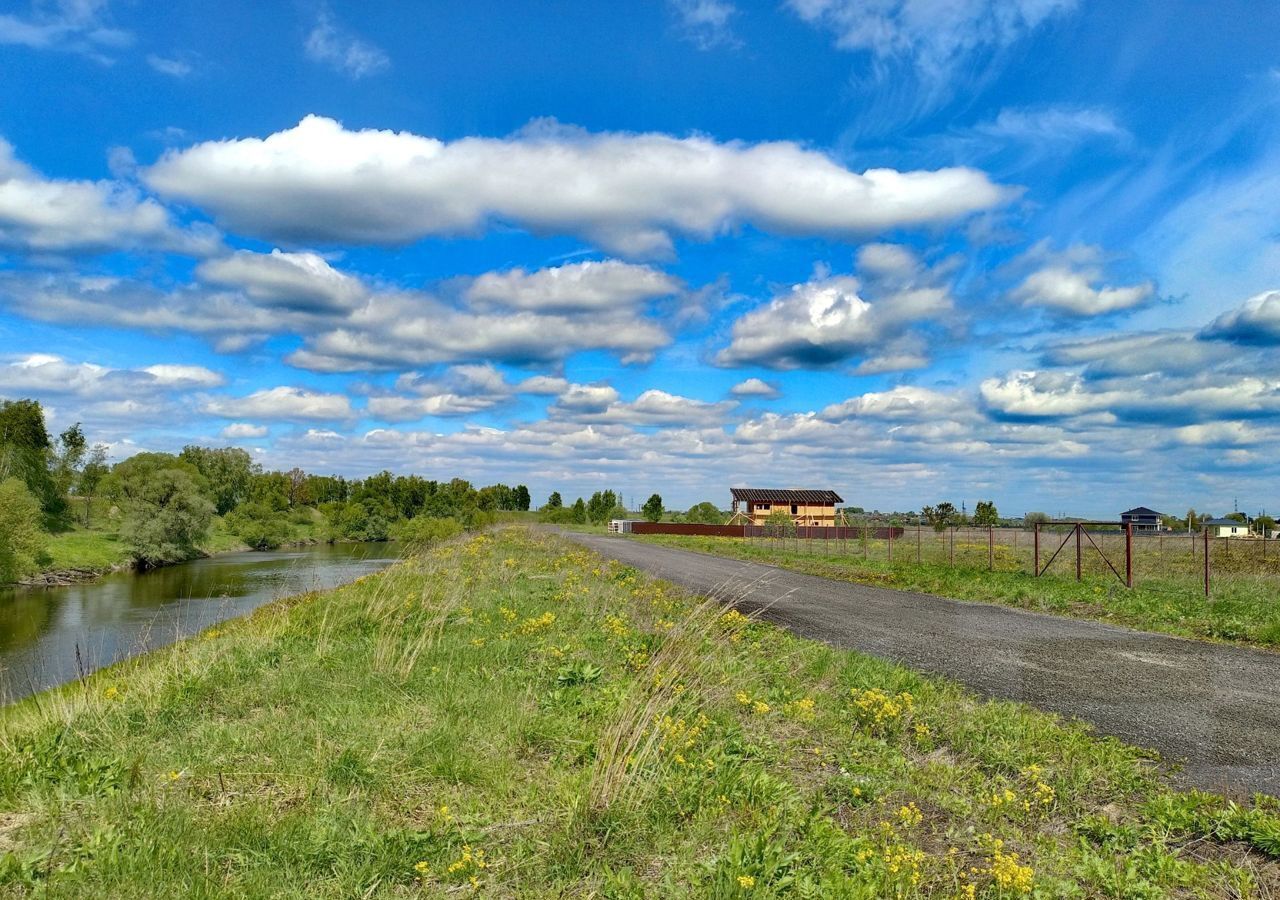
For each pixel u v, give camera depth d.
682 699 7.02
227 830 4.62
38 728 7.01
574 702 7.50
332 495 115.69
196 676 8.27
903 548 37.62
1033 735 6.70
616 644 10.09
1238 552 29.80
